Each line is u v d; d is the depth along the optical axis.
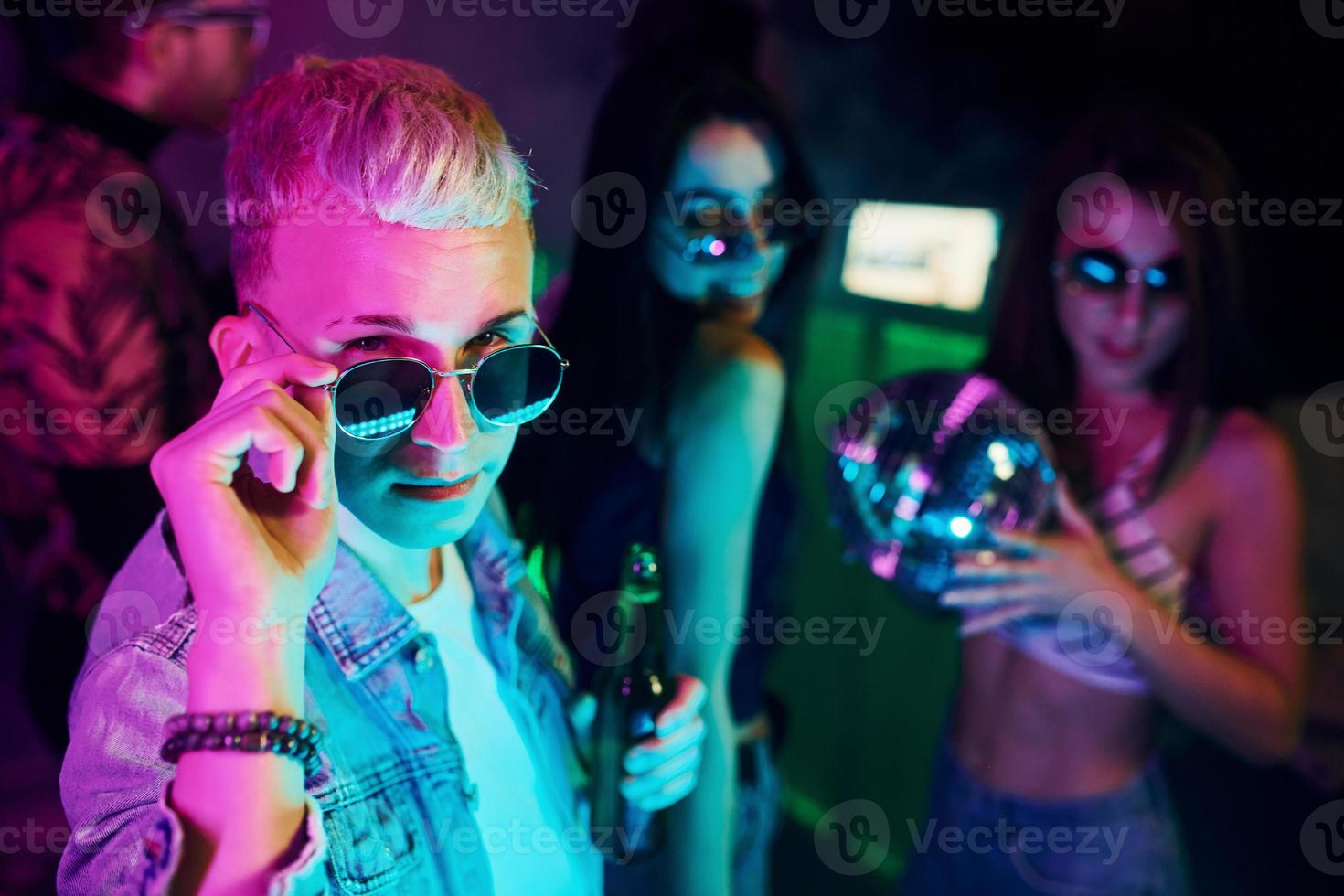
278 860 0.71
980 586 1.72
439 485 0.90
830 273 2.83
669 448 1.66
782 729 2.11
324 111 0.83
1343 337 2.40
